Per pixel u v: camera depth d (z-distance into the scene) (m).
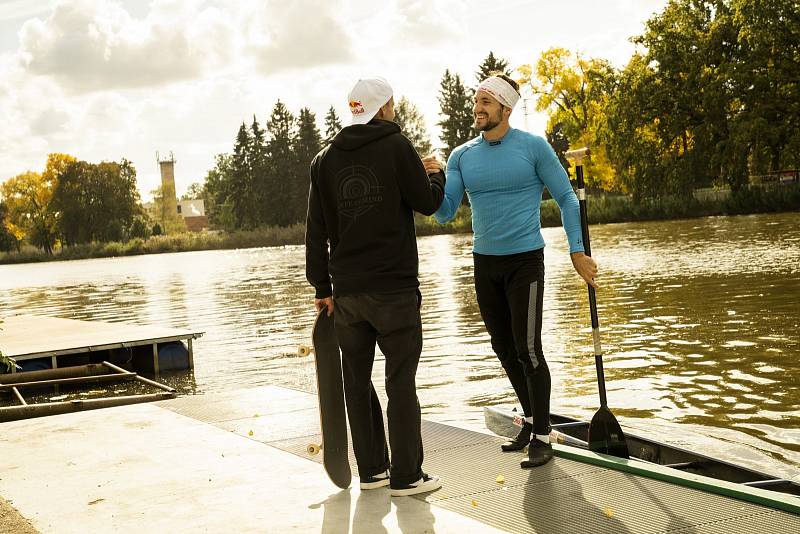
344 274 3.66
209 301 24.50
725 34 46.94
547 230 53.78
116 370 12.40
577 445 4.59
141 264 63.81
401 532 3.23
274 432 5.12
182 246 94.12
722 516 3.21
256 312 20.09
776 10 44.03
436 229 68.88
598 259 25.75
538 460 4.08
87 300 29.50
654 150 48.66
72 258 100.75
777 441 6.35
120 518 3.59
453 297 19.25
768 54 44.25
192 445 4.86
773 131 42.66
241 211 98.69
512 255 4.23
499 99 4.25
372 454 3.84
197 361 13.17
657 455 4.48
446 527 3.27
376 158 3.60
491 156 4.28
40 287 41.75
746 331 11.26
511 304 4.24
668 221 46.47
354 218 3.62
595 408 7.72
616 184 60.66
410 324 3.66
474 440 4.71
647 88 48.28
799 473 5.56
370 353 3.80
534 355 4.19
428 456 4.43
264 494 3.84
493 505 3.53
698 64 47.28
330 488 3.89
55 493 3.99
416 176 3.63
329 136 93.81
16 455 4.78
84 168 104.69
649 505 3.40
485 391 8.88
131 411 5.95
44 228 107.94
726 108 47.28
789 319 11.92
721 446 6.29
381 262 3.62
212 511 3.62
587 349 10.95
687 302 14.62
